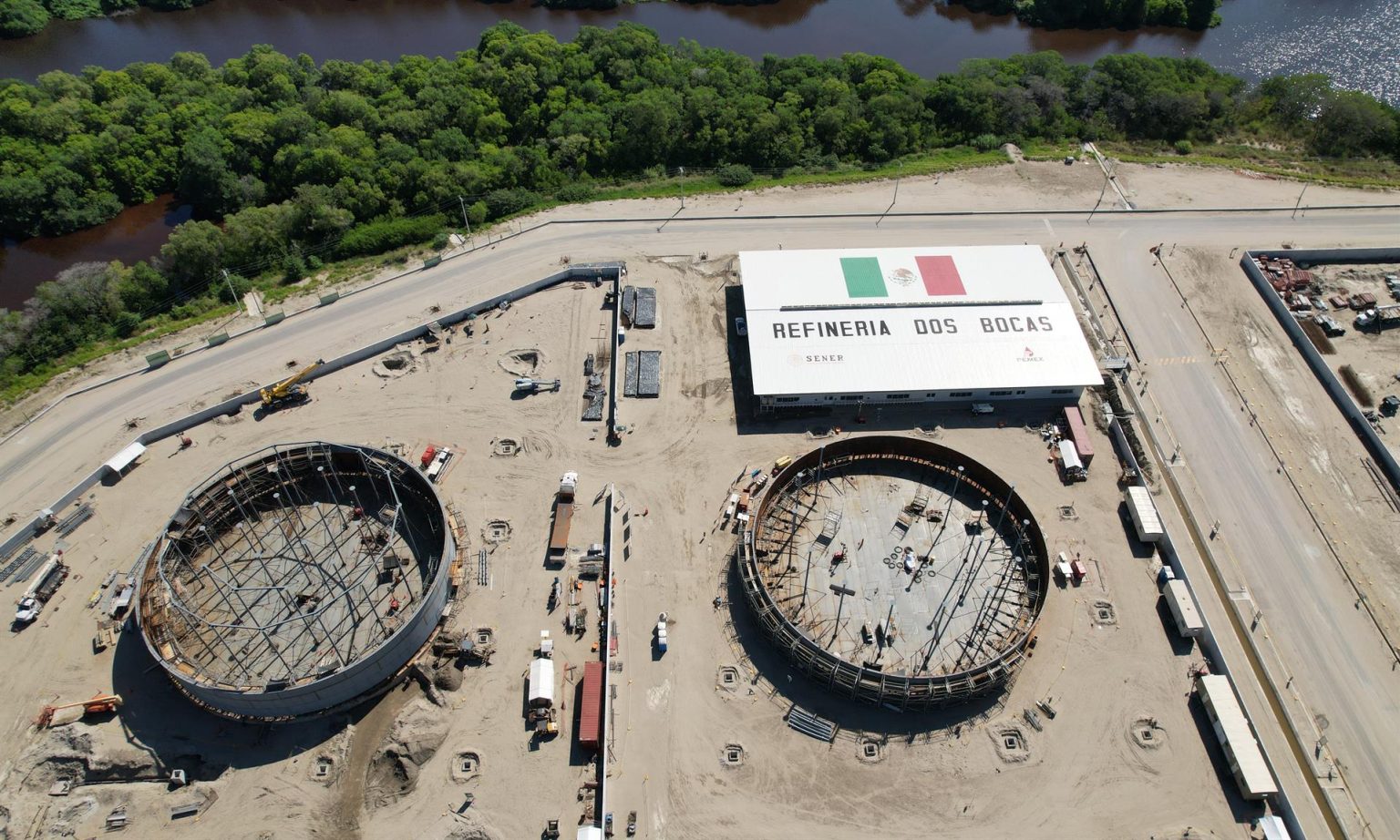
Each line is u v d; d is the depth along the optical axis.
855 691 96.69
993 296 136.38
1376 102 183.38
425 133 176.62
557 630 104.31
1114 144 183.38
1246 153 180.62
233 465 117.00
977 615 105.31
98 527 114.50
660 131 173.00
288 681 92.88
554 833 89.31
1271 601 106.31
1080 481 118.81
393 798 91.94
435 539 112.44
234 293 145.62
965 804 91.25
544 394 130.38
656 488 118.25
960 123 186.62
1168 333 138.62
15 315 137.50
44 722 96.56
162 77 185.62
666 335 138.38
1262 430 125.00
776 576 108.12
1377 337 137.38
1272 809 90.75
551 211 163.88
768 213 162.62
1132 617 105.31
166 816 90.94
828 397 126.12
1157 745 95.25
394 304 144.50
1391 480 119.00
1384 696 98.44
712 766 93.81
